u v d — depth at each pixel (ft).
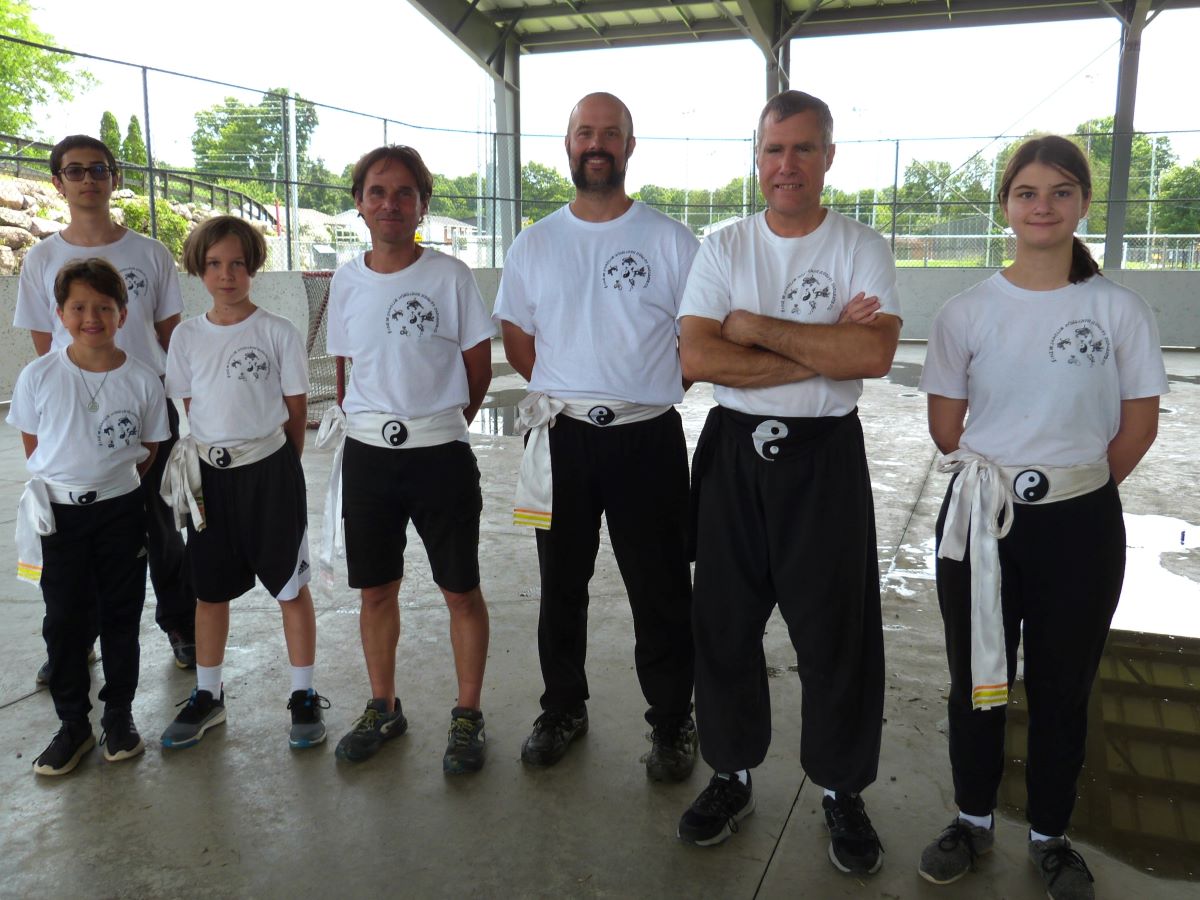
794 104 6.35
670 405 7.77
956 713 6.49
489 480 18.22
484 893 6.35
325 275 25.55
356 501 7.99
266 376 8.36
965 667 6.40
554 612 8.05
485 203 50.31
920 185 48.52
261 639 10.70
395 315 7.77
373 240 7.92
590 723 8.77
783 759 8.11
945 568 6.47
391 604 8.34
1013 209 6.03
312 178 41.09
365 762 8.07
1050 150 5.87
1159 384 6.03
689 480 7.93
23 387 7.93
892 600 11.88
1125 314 5.98
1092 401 6.02
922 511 16.11
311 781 7.77
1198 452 20.77
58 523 7.86
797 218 6.53
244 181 40.24
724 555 6.73
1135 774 7.81
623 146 7.52
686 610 7.82
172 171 32.71
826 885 6.43
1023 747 8.28
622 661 10.12
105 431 7.94
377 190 7.64
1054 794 6.34
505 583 12.51
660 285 7.58
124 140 53.57
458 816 7.26
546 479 7.66
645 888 6.40
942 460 6.49
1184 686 9.41
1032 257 6.10
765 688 7.09
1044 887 6.39
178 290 10.19
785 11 48.60
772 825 7.14
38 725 8.71
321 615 11.46
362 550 8.05
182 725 8.35
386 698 8.41
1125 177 46.60
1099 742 8.32
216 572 8.43
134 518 8.16
